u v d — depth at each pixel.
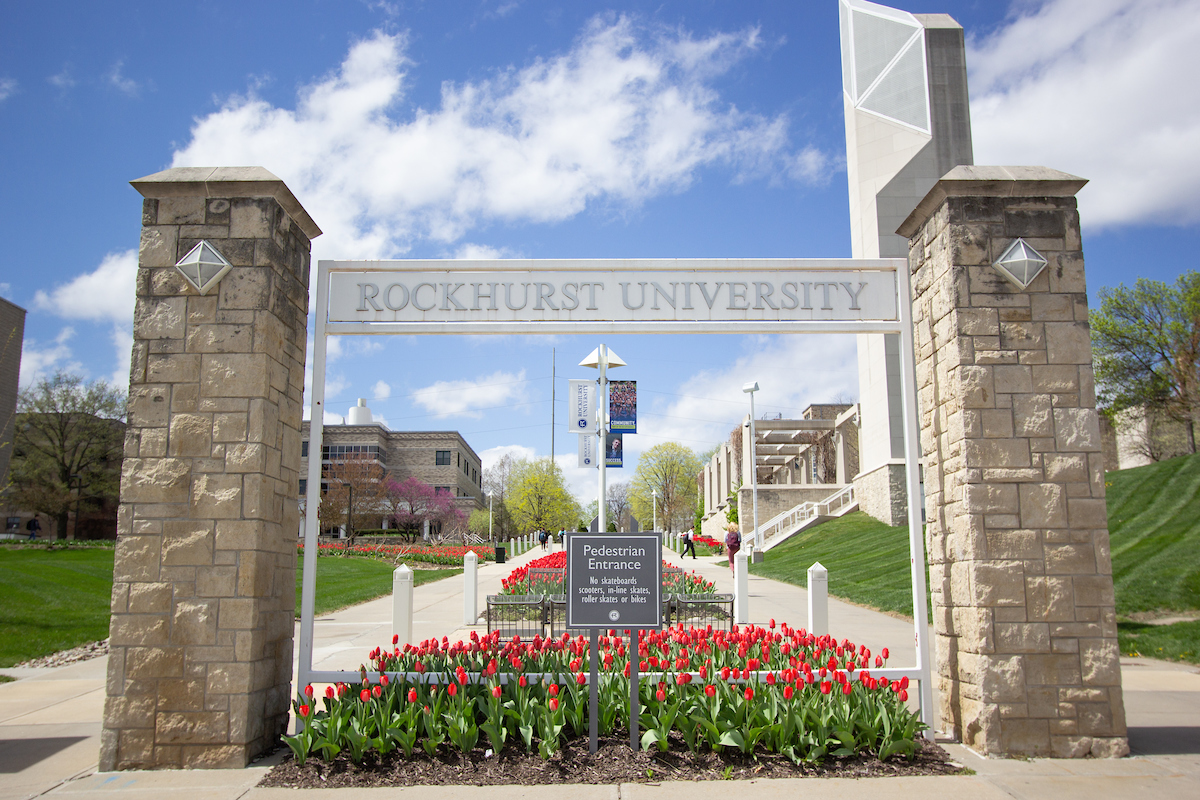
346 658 9.44
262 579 5.37
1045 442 5.58
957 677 5.69
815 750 4.89
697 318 6.22
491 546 50.28
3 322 34.84
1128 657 8.99
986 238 5.82
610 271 6.26
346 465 57.19
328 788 4.61
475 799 4.41
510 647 5.99
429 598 17.31
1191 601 10.69
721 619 11.40
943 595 5.90
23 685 8.21
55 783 4.83
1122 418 26.95
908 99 26.81
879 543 23.41
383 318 6.17
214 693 5.12
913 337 6.55
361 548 36.66
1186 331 24.45
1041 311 5.75
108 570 19.80
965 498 5.54
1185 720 6.20
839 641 10.27
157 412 5.46
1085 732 5.26
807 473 46.59
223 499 5.33
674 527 73.62
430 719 5.03
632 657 5.08
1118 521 16.36
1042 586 5.41
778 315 6.27
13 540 32.94
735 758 4.96
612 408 14.25
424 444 76.56
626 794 4.47
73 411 37.00
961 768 4.97
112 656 5.19
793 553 27.02
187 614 5.21
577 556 5.15
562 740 5.18
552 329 6.16
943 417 5.94
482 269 6.19
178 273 5.62
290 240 6.09
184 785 4.73
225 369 5.49
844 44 29.55
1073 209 5.88
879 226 26.27
